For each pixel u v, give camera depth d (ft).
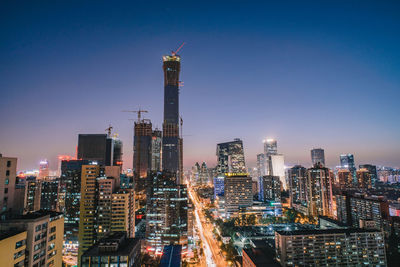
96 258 375.86
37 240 325.42
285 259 641.81
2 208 327.06
